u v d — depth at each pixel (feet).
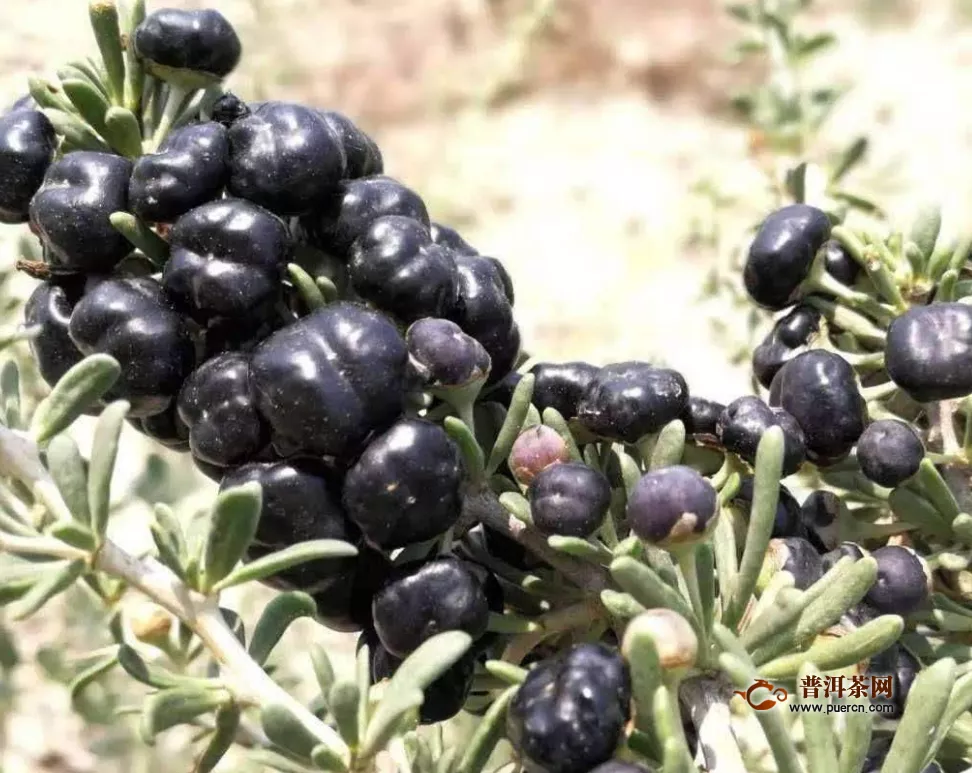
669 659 0.50
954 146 1.96
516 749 0.52
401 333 0.56
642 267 1.87
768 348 0.65
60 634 0.97
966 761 0.61
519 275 1.91
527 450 0.56
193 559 0.53
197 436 0.55
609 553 0.55
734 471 0.60
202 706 0.53
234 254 0.55
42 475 0.54
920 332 0.60
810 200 0.74
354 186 0.57
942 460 0.62
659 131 2.29
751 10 0.89
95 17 0.57
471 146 2.20
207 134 0.55
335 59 2.25
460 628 0.54
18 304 0.87
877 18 2.39
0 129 0.58
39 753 1.03
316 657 0.52
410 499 0.53
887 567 0.59
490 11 2.39
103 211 0.56
